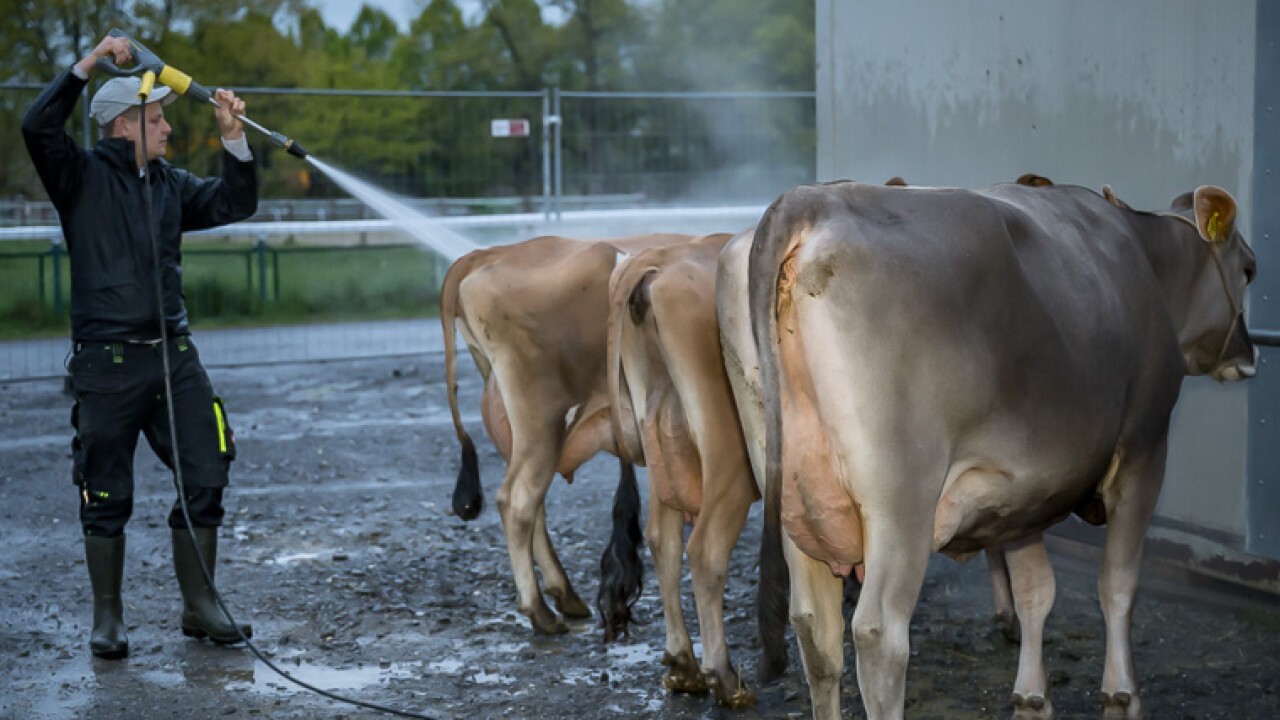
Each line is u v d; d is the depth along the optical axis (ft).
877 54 23.79
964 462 12.13
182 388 18.20
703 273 15.67
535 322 18.53
